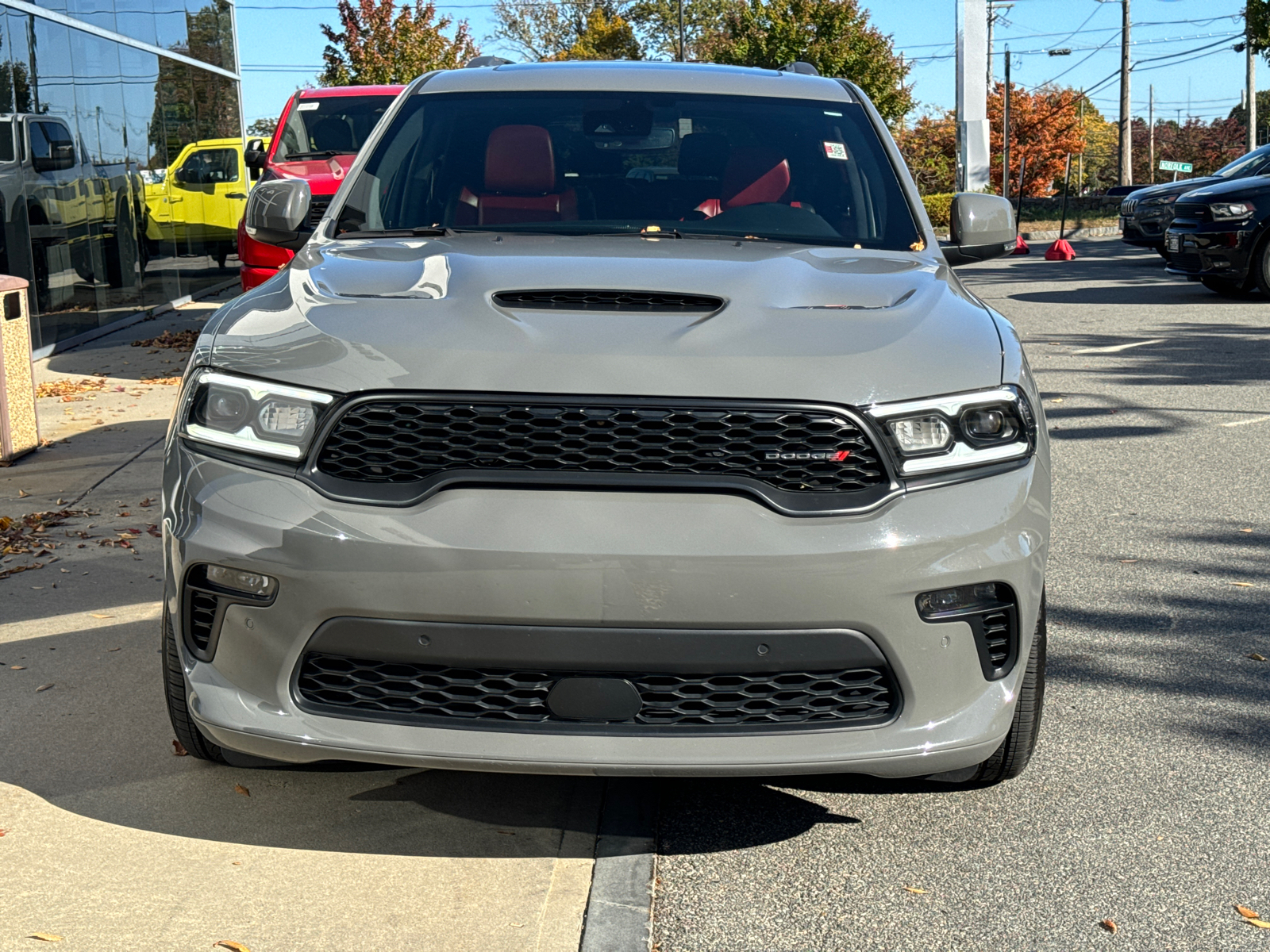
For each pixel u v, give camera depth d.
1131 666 4.14
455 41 34.81
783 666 2.61
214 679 2.77
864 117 4.46
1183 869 2.93
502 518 2.57
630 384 2.64
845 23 41.03
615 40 62.62
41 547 5.34
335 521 2.60
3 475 6.68
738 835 3.09
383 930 2.64
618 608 2.55
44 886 2.78
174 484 2.81
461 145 4.21
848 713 2.71
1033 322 12.63
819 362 2.71
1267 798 3.27
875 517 2.62
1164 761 3.48
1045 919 2.73
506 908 2.73
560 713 2.62
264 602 2.66
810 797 3.28
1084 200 36.34
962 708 2.75
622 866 2.90
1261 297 14.11
